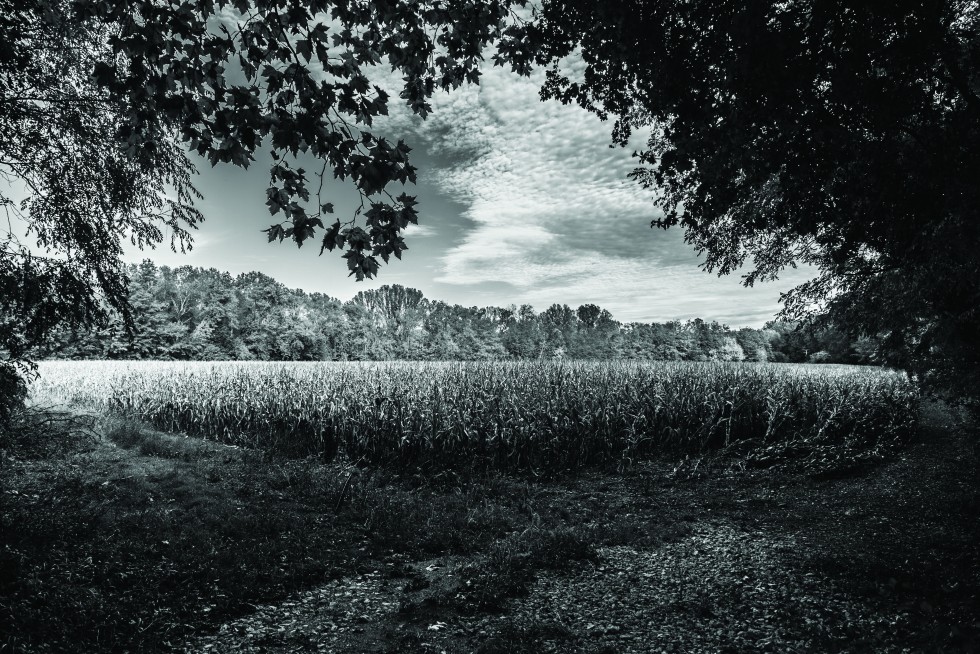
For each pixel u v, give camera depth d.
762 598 5.54
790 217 5.30
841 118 4.23
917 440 16.36
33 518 6.80
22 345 8.48
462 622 5.16
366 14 4.65
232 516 8.00
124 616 4.85
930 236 4.54
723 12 4.12
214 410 17.06
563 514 9.27
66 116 9.34
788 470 12.62
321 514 8.73
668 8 4.44
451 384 18.02
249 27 4.19
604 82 5.39
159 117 4.68
